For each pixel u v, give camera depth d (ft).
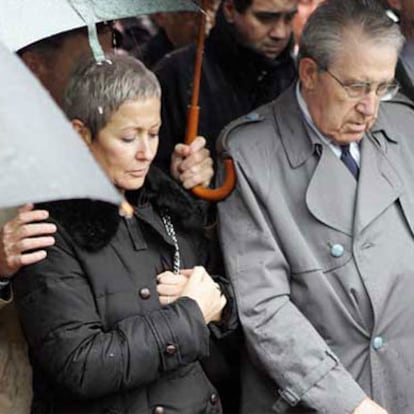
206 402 16.89
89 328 15.62
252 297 17.67
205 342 16.10
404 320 18.13
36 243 15.21
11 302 16.40
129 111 15.84
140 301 16.11
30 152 8.72
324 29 17.53
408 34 20.44
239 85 22.38
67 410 16.21
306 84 18.07
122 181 16.14
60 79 17.33
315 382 17.33
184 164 18.26
